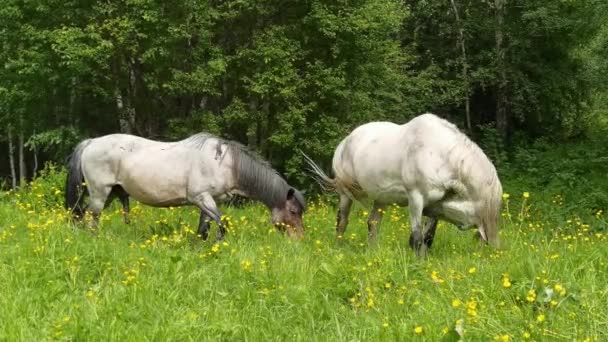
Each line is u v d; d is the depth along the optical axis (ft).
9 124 62.03
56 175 43.21
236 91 57.77
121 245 25.95
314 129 55.77
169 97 58.70
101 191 30.81
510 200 52.34
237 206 41.32
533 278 20.31
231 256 24.31
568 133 79.56
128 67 56.24
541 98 76.28
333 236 33.99
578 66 76.28
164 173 29.76
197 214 37.35
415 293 20.80
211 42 55.62
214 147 30.04
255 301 20.75
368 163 29.60
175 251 25.09
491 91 79.41
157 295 20.81
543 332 16.62
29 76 55.98
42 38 52.24
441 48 77.10
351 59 57.31
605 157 58.65
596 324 16.99
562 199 50.90
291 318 19.84
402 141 27.96
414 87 68.18
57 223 27.73
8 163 89.15
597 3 64.95
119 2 51.60
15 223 30.66
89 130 60.29
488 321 17.43
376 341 17.40
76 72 52.54
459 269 23.13
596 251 24.00
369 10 55.01
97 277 22.82
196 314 19.44
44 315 19.42
